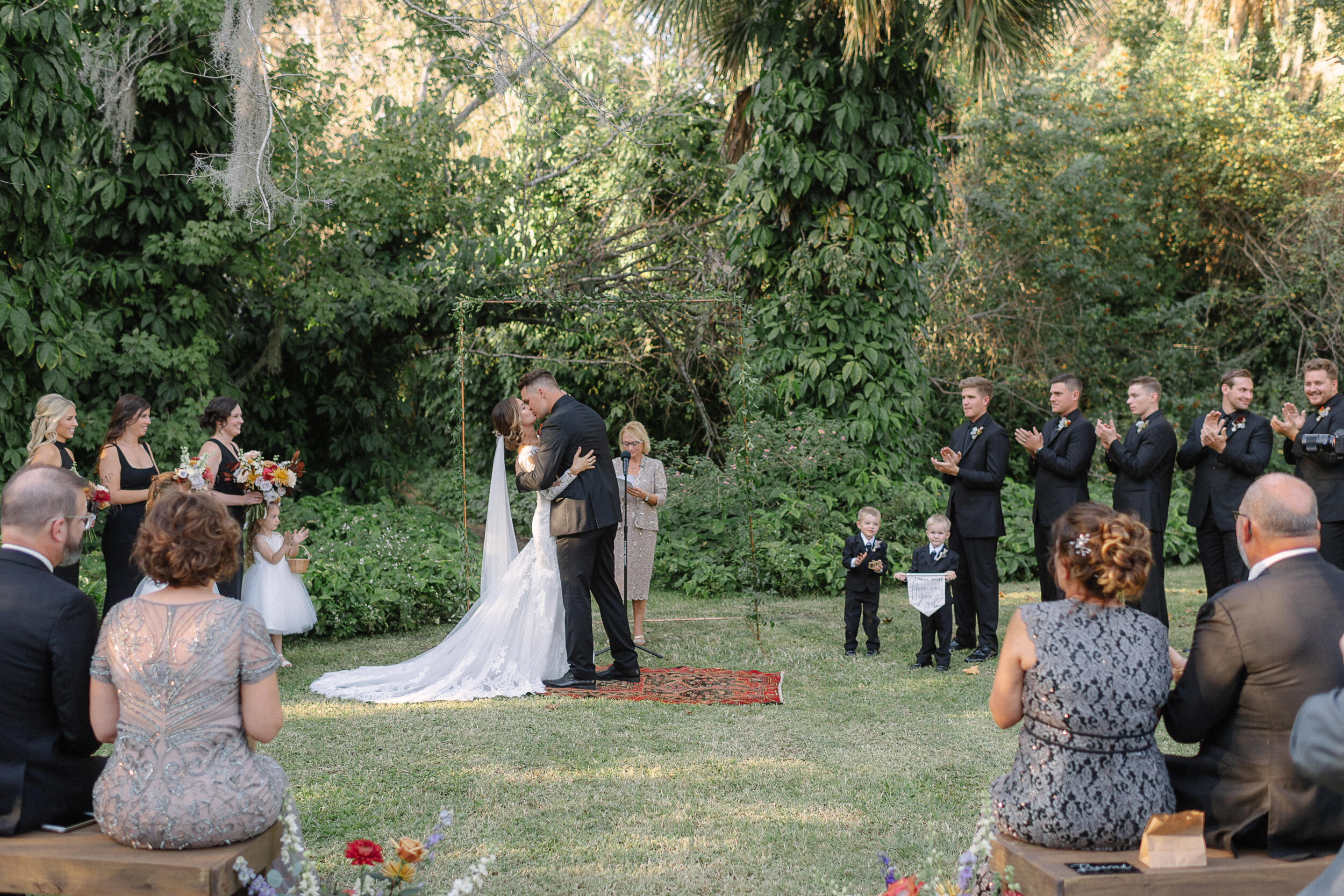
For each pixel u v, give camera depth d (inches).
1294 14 573.6
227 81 331.0
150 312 346.6
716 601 305.7
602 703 186.9
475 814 130.1
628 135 410.3
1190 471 504.1
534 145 472.1
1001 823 90.4
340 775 145.3
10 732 88.8
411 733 166.4
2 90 203.8
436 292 414.9
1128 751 85.7
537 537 207.8
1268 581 84.4
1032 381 533.6
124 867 82.1
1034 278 533.0
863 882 109.7
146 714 86.1
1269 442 212.8
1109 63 631.2
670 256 458.6
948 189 500.1
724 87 396.8
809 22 346.3
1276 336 558.6
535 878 110.8
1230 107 552.4
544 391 202.1
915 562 219.0
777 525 329.7
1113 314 587.8
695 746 159.2
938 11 313.3
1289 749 80.2
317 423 462.9
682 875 111.9
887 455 370.6
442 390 474.6
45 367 237.3
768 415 363.6
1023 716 91.8
